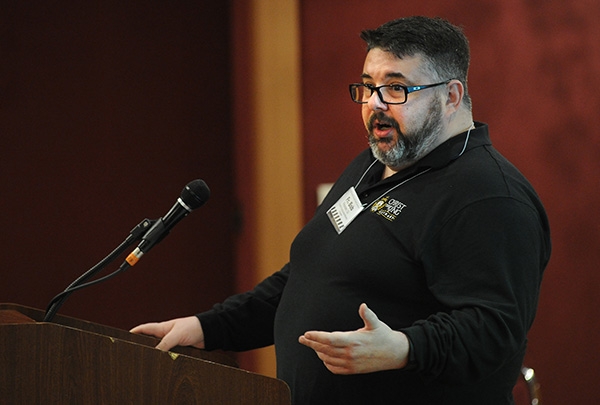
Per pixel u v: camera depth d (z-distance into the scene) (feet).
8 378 13.34
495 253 15.74
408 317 16.67
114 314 37.81
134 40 37.70
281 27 35.29
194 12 38.50
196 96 38.75
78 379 13.73
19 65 36.14
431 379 15.11
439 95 17.03
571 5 32.48
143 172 38.09
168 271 38.63
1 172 36.06
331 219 18.24
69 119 36.96
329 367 14.42
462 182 16.53
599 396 33.06
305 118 35.45
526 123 33.01
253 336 20.27
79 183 37.17
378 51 17.08
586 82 32.58
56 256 36.99
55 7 36.55
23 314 16.79
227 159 39.37
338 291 17.17
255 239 36.99
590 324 33.09
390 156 17.17
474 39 33.17
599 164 32.68
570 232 33.04
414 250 16.51
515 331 15.40
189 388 14.35
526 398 23.09
